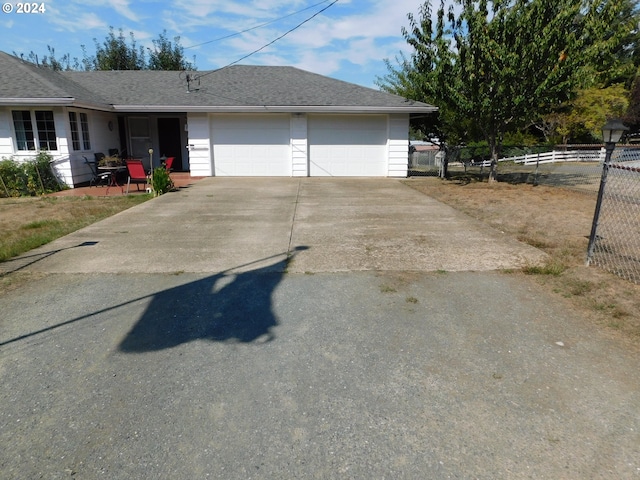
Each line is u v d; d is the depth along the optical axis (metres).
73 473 2.01
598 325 3.49
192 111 14.09
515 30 10.58
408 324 3.54
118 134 15.59
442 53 11.37
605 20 10.38
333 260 5.23
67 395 2.60
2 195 10.95
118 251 5.66
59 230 6.91
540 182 13.84
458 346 3.18
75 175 12.44
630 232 6.62
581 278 4.54
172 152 16.36
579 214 8.20
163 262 5.18
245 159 14.93
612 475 2.00
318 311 3.79
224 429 2.31
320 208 8.84
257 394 2.62
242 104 14.02
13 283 4.46
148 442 2.21
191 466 2.06
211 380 2.76
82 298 4.07
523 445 2.20
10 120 11.95
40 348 3.15
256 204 9.33
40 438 2.24
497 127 12.80
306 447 2.19
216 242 6.11
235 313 3.75
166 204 9.33
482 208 8.86
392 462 2.09
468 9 10.86
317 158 15.00
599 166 20.64
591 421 2.37
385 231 6.75
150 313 3.75
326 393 2.63
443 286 4.37
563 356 3.03
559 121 26.75
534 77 10.84
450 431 2.30
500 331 3.41
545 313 3.73
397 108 14.10
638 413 2.43
